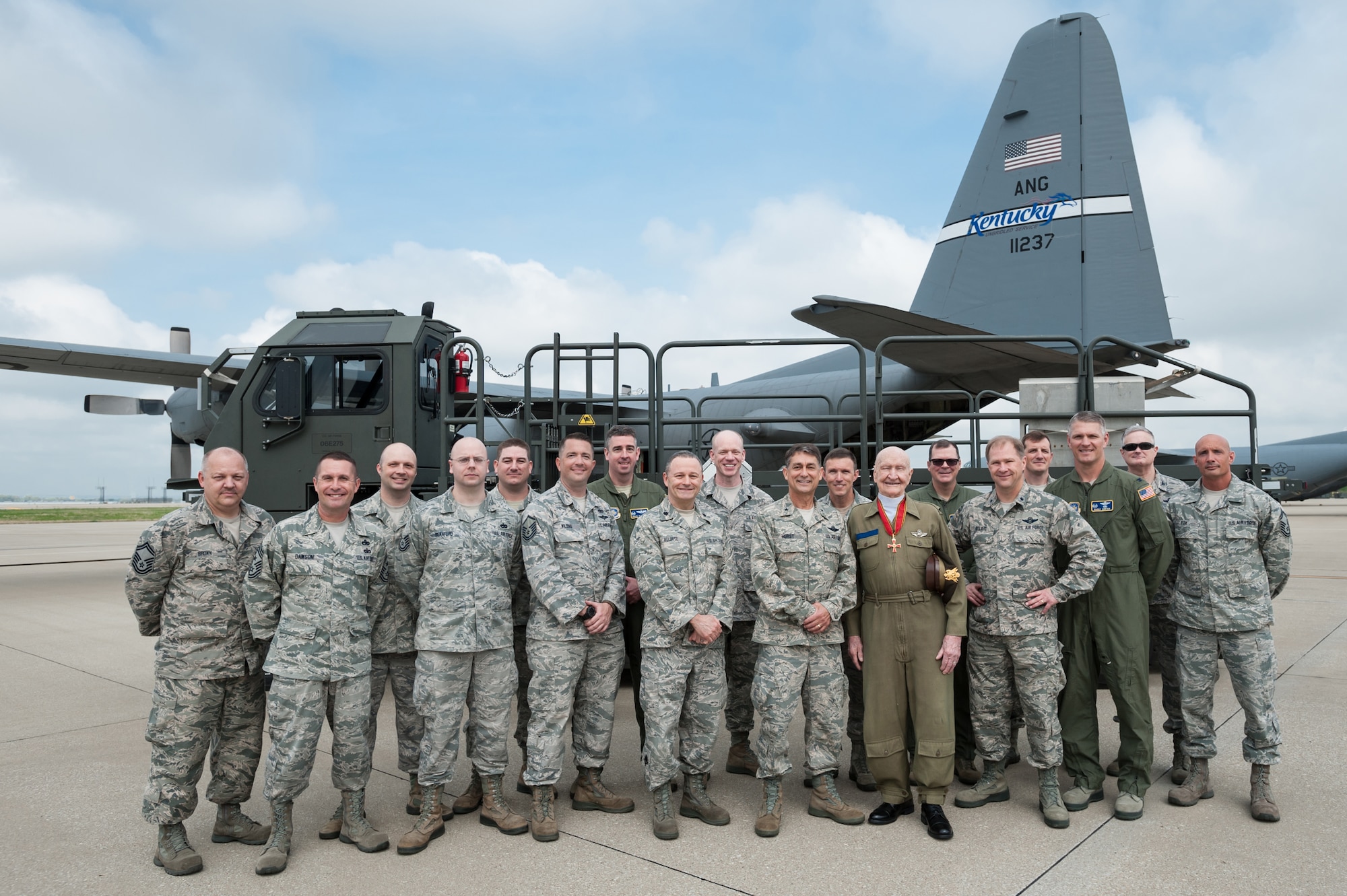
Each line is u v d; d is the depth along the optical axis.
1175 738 4.03
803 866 3.13
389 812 3.78
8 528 36.62
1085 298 9.34
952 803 3.81
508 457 4.13
